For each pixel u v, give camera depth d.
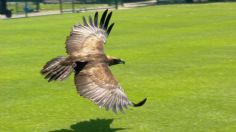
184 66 28.30
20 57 33.88
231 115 18.11
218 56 31.53
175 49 35.38
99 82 8.67
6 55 35.06
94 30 10.27
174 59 30.86
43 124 17.56
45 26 59.25
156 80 24.61
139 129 16.72
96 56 9.60
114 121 17.72
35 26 59.84
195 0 109.19
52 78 9.16
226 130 16.44
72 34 10.21
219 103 19.78
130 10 84.25
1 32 53.06
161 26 54.38
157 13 73.81
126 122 17.55
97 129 16.83
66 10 105.81
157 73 26.42
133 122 17.53
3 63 31.31
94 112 18.95
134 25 56.50
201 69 27.19
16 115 18.77
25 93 22.39
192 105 19.58
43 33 50.62
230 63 28.84
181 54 32.81
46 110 19.38
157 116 18.17
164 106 19.56
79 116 18.45
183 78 24.91
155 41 40.81
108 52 34.91
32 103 20.52
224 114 18.25
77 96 21.55
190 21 58.97
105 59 9.66
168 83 23.83
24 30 54.72
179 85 23.34
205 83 23.61
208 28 49.91
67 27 56.78
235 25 51.81
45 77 9.19
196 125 17.02
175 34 45.62
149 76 25.67
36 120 18.08
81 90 8.62
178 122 17.39
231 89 22.22
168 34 45.91
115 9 94.88
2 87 23.84
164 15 69.56
